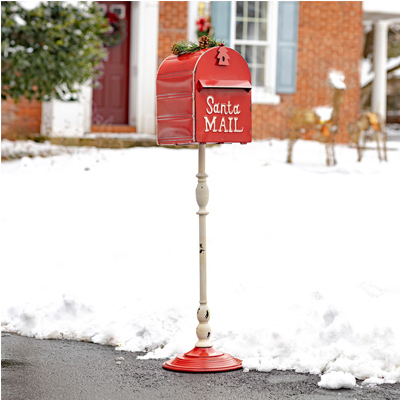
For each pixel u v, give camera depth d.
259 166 11.81
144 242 8.35
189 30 18.20
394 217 8.69
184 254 7.94
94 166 12.12
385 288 6.34
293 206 9.33
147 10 17.95
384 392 4.75
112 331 6.20
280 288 6.64
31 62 13.66
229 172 11.24
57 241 8.63
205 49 5.46
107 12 18.34
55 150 14.64
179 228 8.73
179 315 6.33
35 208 9.91
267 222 8.72
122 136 16.62
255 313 6.17
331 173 11.73
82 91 17.09
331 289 6.47
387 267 6.95
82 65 14.31
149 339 6.07
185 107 5.43
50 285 7.41
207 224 8.78
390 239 7.85
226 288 6.86
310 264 7.25
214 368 5.30
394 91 35.03
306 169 12.09
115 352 5.89
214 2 18.02
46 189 10.82
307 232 8.29
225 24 18.12
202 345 5.44
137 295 6.95
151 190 10.36
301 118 13.42
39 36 13.72
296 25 18.67
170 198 9.91
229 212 9.19
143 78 18.09
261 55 18.70
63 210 9.77
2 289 7.41
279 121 18.73
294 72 18.77
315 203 9.45
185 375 5.23
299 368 5.27
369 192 9.96
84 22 14.13
